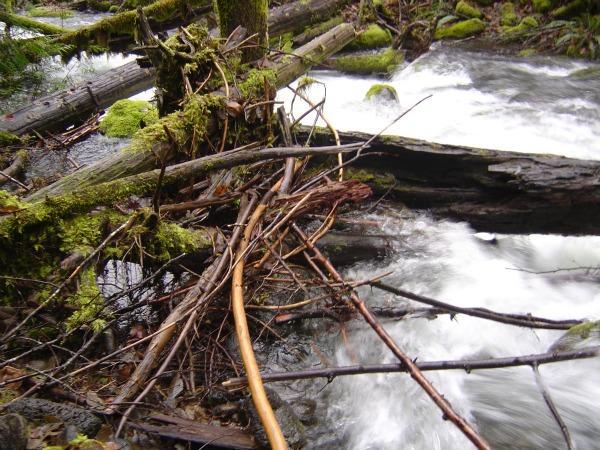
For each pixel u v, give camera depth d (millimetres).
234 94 4133
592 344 2760
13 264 2854
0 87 6734
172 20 7852
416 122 6465
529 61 8656
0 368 2383
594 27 8875
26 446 1954
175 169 3105
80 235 2926
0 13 7066
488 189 3975
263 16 4977
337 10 8641
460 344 3121
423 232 3947
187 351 2717
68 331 2674
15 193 4176
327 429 2598
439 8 9812
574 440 2576
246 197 3479
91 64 7949
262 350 3062
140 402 2375
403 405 2742
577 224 3803
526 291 3572
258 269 3080
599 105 6883
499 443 2547
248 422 2479
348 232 3791
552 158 3807
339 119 6484
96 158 5246
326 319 3287
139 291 3230
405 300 3424
